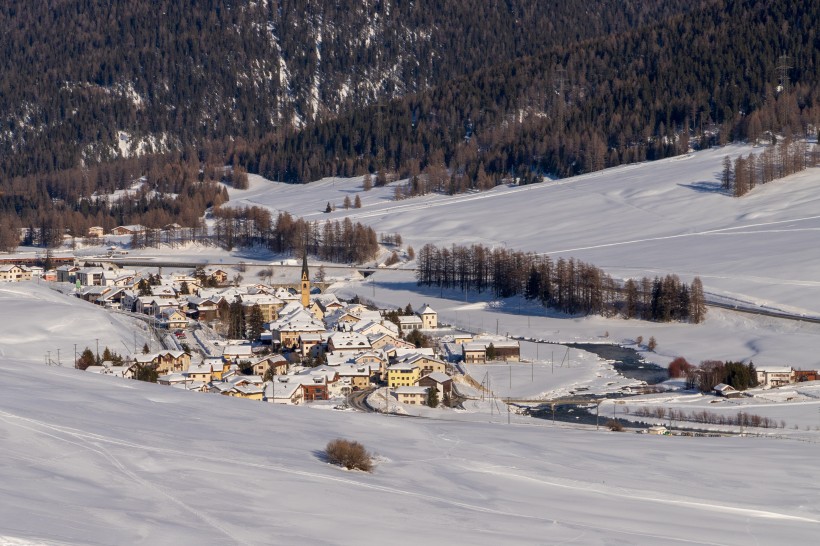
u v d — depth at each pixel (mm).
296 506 75688
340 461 94375
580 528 80688
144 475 77750
